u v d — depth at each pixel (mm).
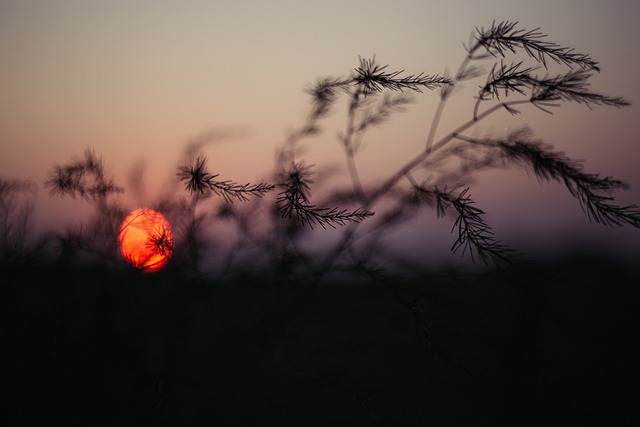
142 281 509
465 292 539
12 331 476
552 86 395
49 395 466
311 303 542
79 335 483
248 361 519
